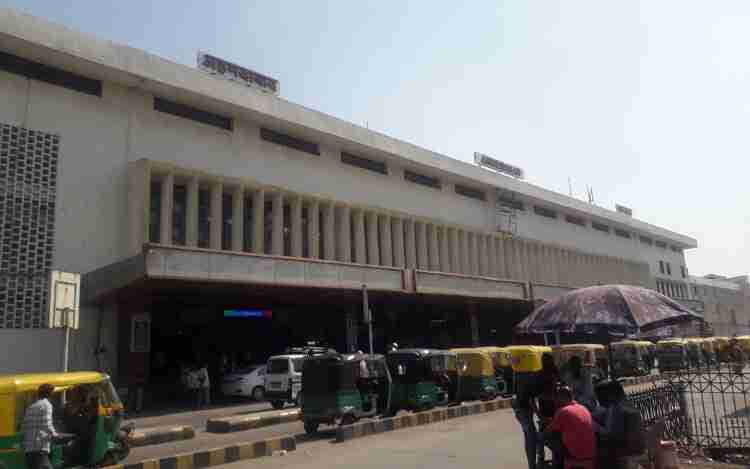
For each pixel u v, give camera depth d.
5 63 20.70
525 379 8.77
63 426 9.70
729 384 12.62
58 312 13.55
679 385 11.20
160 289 21.38
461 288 32.16
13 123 20.45
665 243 68.69
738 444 10.34
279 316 30.16
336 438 12.88
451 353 19.03
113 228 22.55
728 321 79.75
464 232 39.28
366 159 34.00
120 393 20.72
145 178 22.94
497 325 43.34
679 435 10.54
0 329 19.09
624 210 65.44
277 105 28.08
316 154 31.05
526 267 44.34
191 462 10.64
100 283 20.83
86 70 22.42
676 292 68.19
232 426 15.14
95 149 22.58
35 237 20.36
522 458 10.11
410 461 10.21
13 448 8.56
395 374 16.28
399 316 37.19
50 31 20.64
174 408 21.42
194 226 24.61
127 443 10.59
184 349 27.12
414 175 37.06
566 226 50.53
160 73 23.66
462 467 9.55
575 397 9.10
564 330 8.98
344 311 32.50
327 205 30.69
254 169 27.83
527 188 45.19
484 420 15.50
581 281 50.09
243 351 29.31
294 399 20.00
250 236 28.05
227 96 25.92
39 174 20.81
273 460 11.02
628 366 28.98
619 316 8.52
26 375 9.38
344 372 14.04
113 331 22.16
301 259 23.91
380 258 33.47
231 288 22.48
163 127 24.86
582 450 6.24
